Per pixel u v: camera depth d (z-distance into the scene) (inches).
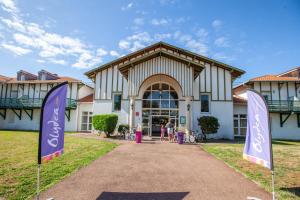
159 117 705.0
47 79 1089.4
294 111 824.9
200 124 662.5
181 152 381.7
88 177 219.6
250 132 189.9
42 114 154.1
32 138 557.3
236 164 285.4
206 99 748.0
